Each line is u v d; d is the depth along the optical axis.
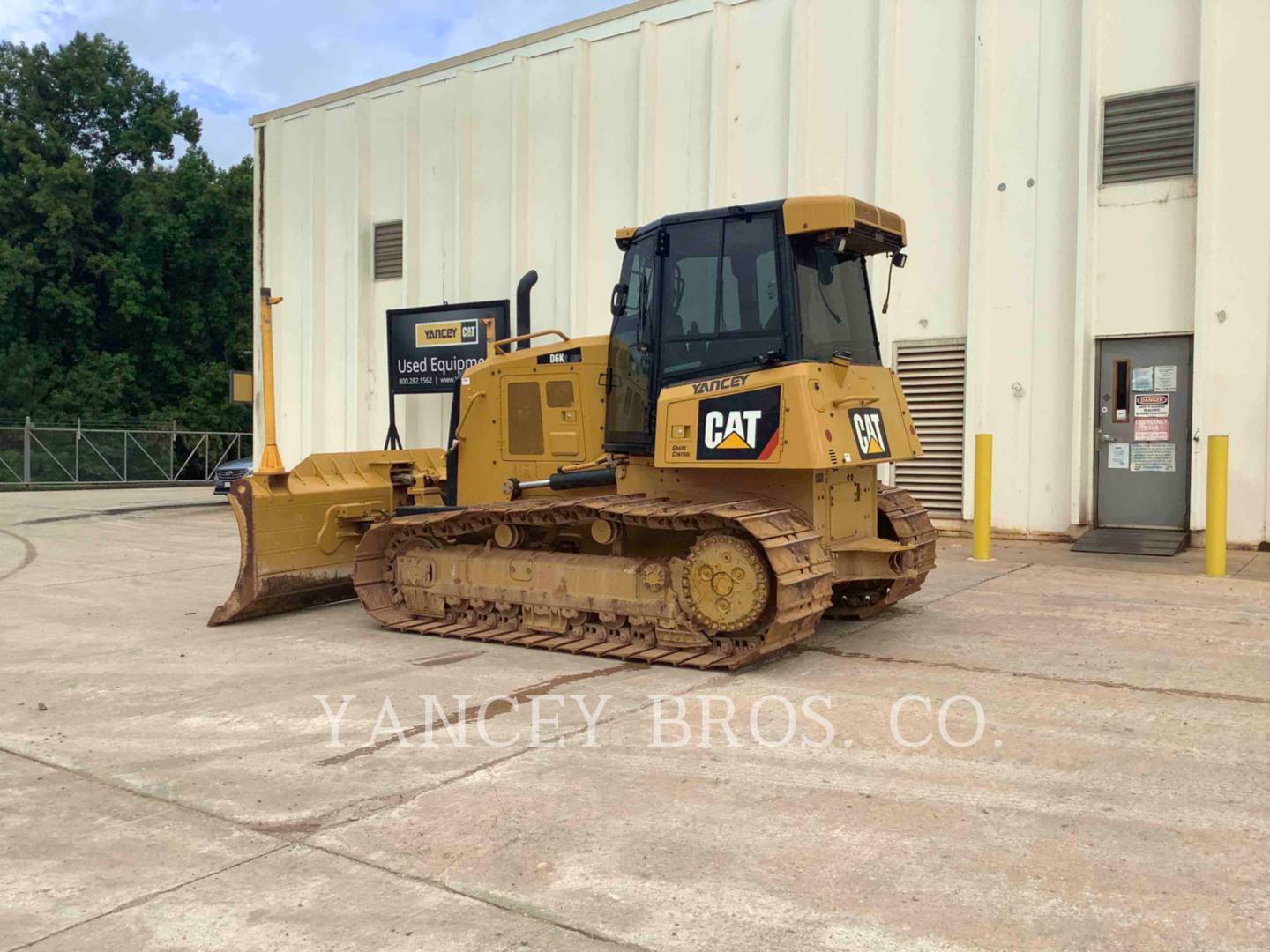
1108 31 11.28
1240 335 10.58
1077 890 3.27
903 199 12.63
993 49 11.90
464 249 16.58
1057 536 11.66
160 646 7.27
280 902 3.30
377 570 8.00
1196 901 3.18
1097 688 5.63
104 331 37.81
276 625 8.01
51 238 36.00
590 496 7.36
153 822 3.99
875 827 3.79
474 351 16.23
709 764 4.48
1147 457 11.29
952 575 9.50
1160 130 11.05
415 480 9.14
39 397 34.41
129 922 3.19
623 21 14.80
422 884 3.40
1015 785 4.18
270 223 19.33
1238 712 5.15
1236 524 10.66
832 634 7.13
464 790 4.23
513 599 7.15
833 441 6.11
